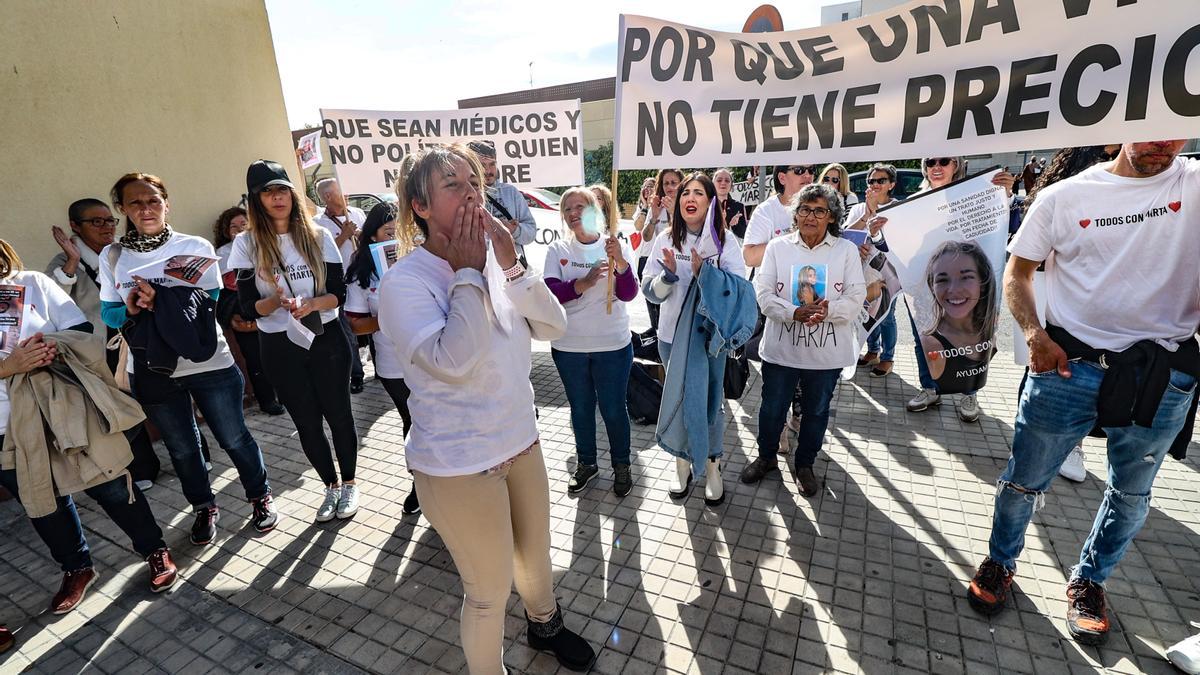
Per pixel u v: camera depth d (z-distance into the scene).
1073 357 2.02
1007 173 3.21
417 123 4.29
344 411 3.19
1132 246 1.87
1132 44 1.82
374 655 2.30
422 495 1.76
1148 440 1.98
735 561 2.70
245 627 2.48
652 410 4.16
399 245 1.75
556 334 1.90
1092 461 3.35
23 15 3.70
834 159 2.41
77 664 2.34
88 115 4.02
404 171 1.62
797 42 2.37
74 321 2.58
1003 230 2.72
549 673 2.17
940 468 3.39
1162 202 1.82
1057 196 2.00
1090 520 2.83
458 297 1.52
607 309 2.85
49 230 3.88
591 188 3.56
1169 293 1.87
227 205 4.88
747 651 2.21
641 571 2.66
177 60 4.48
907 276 2.90
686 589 2.54
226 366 2.98
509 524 1.80
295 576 2.79
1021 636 2.20
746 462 3.59
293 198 2.89
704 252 3.00
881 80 2.27
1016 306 2.11
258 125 5.07
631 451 3.79
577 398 3.16
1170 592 2.35
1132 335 1.93
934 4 2.12
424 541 3.02
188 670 2.28
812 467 3.24
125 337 2.72
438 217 1.58
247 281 2.87
